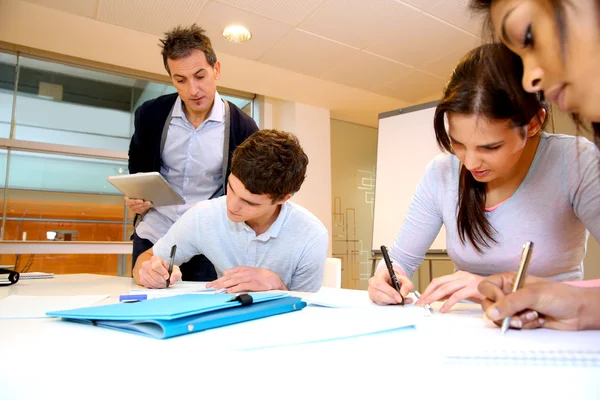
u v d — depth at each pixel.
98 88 3.39
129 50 2.83
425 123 3.13
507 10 0.39
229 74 3.24
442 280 0.71
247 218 1.00
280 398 0.28
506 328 0.44
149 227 1.48
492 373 0.29
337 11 2.42
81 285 1.14
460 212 0.90
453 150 0.75
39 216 3.11
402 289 0.73
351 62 3.06
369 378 0.29
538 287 0.46
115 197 3.38
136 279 1.18
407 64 3.10
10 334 0.43
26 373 0.29
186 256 1.23
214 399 0.27
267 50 2.87
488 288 0.53
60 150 3.13
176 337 0.41
